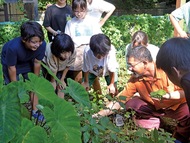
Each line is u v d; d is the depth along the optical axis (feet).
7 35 17.06
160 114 8.96
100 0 13.74
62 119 4.47
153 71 8.05
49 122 4.33
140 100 9.00
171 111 8.58
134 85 8.81
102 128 5.64
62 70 10.50
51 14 13.57
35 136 4.02
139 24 18.60
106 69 10.75
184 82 4.51
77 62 11.59
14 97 4.07
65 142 4.16
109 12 13.99
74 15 12.05
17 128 3.91
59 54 9.04
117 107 8.47
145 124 8.85
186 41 5.52
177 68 5.35
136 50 7.98
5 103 4.04
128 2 38.63
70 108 4.54
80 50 11.58
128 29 18.33
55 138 4.14
